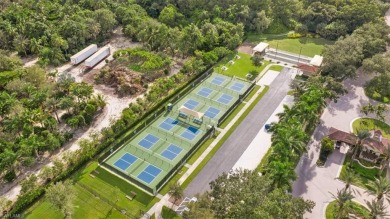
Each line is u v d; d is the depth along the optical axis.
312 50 139.00
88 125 97.75
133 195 78.56
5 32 129.38
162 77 119.62
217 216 63.72
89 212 74.44
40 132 90.94
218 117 103.06
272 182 68.44
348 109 107.25
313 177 83.94
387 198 77.31
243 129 98.75
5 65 113.44
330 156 90.12
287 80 120.31
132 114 98.44
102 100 102.88
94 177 82.69
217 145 93.12
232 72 124.44
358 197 78.94
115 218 73.38
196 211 62.38
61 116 100.38
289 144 75.56
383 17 156.25
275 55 135.50
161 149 91.56
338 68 110.31
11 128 88.88
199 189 80.50
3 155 80.44
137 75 116.50
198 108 106.50
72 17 139.38
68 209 69.81
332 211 75.50
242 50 138.62
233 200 64.12
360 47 116.81
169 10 149.62
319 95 89.75
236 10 152.12
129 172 84.31
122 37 146.38
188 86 114.44
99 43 139.88
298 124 82.00
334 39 146.75
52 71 121.12
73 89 100.62
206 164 87.19
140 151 90.62
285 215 59.28
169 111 104.75
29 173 83.56
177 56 133.00
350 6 148.50
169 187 80.31
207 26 136.50
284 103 109.00
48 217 73.19
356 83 119.38
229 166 86.75
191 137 95.75
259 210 57.28
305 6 158.75
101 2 152.12
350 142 90.00
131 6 154.88
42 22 136.00
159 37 131.00
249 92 113.88
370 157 88.50
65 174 81.69
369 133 85.69
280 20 155.50
